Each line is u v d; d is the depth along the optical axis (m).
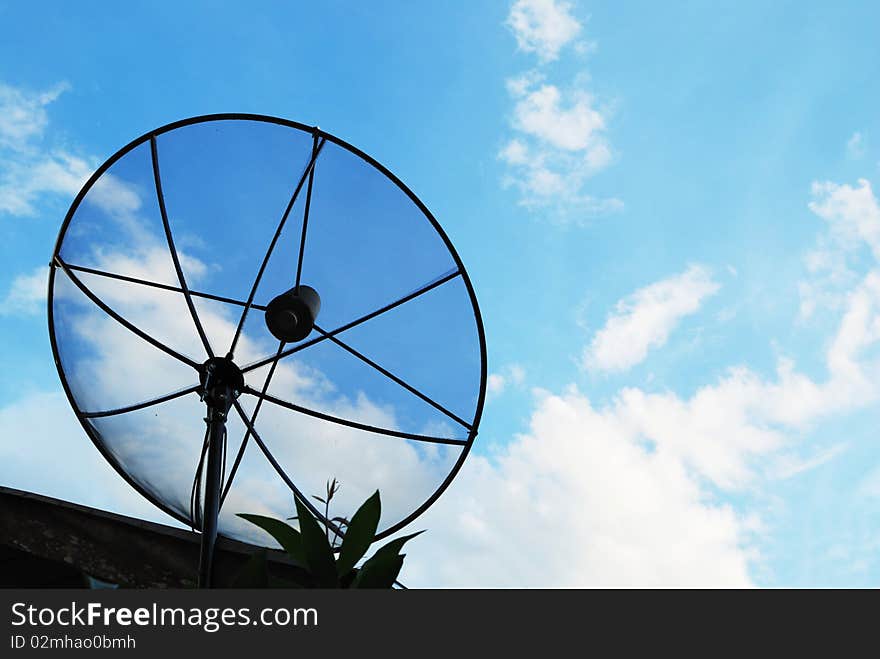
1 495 1.99
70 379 2.28
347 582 1.42
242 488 2.41
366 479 2.48
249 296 2.66
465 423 2.48
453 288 2.60
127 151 2.56
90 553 1.96
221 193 2.67
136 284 2.55
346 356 2.65
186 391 2.44
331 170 2.67
